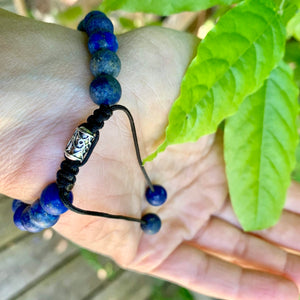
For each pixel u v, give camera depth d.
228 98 0.10
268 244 0.15
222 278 0.14
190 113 0.10
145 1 0.11
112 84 0.09
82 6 0.20
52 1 0.21
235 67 0.10
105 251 0.14
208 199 0.15
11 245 0.22
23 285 0.21
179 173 0.15
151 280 0.23
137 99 0.12
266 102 0.12
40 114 0.10
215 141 0.15
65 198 0.09
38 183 0.10
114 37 0.10
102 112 0.09
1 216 0.22
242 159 0.12
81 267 0.23
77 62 0.11
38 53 0.10
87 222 0.12
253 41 0.10
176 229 0.15
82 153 0.09
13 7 0.22
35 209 0.10
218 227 0.15
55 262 0.22
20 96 0.10
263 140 0.12
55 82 0.10
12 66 0.10
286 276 0.14
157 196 0.13
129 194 0.13
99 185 0.11
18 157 0.10
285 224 0.15
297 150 0.17
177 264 0.14
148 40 0.12
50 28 0.11
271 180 0.13
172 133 0.10
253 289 0.14
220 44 0.10
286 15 0.11
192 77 0.10
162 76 0.12
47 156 0.10
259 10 0.10
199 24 0.19
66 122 0.10
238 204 0.13
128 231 0.13
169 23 0.21
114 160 0.12
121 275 0.23
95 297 0.22
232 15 0.10
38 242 0.22
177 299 0.23
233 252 0.15
